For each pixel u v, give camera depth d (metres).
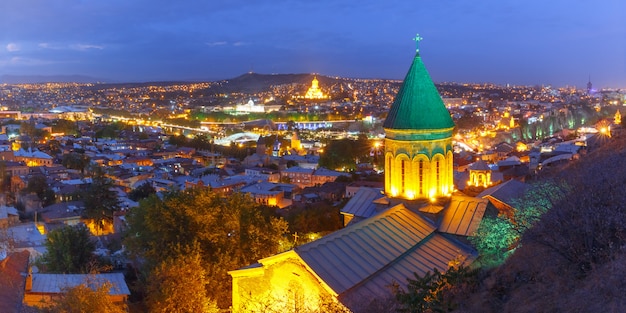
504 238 38.28
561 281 26.47
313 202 116.06
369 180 141.00
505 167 129.25
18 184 156.12
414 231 41.56
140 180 172.88
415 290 27.70
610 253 25.61
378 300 30.09
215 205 53.62
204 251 51.72
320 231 79.50
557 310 23.58
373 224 40.06
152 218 52.50
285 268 34.00
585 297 23.28
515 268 31.67
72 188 144.88
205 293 46.81
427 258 38.81
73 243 65.06
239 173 192.00
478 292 30.41
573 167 60.69
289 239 70.06
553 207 31.52
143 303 54.59
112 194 118.50
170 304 43.75
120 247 83.00
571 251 27.58
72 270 62.16
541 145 191.25
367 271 33.97
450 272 30.94
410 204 45.72
